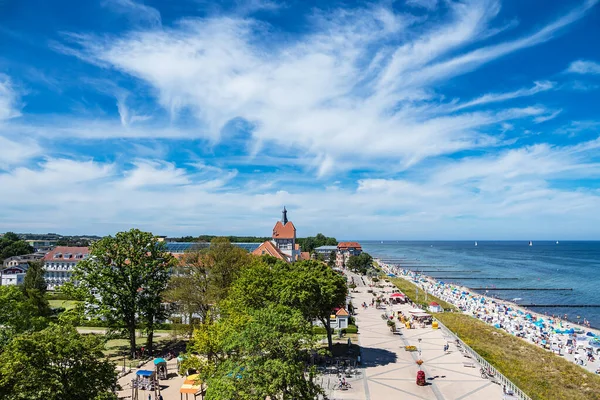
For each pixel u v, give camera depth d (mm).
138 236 76625
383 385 58406
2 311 57656
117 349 79875
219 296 77750
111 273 73500
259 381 35312
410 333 92875
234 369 36844
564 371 69000
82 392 33094
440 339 87188
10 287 60562
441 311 125188
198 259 88625
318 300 67562
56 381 31703
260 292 67188
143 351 75375
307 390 38281
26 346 31469
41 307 89312
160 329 94500
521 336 99000
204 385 55531
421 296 159000
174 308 81250
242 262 91312
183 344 81312
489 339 89688
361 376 62344
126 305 73812
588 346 90062
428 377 62062
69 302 128750
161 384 59594
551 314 142375
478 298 160375
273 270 80125
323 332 90500
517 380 61500
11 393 30656
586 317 137875
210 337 52156
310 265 79750
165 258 79500
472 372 64688
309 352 41344
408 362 69812
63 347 32312
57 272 171500
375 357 72812
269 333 38250
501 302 159500
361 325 101938
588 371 71062
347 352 75625
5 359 31047
